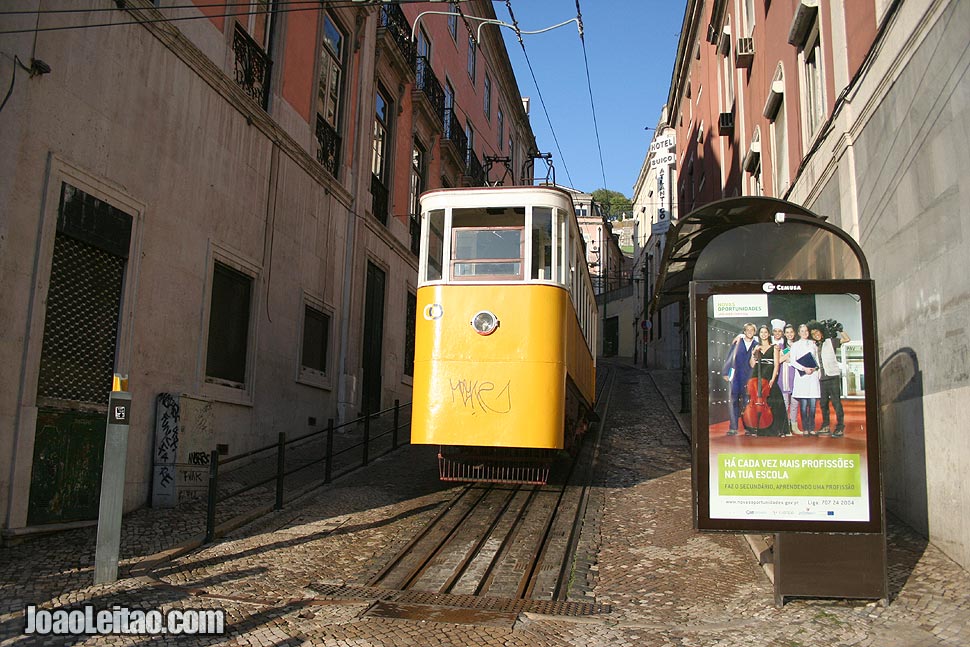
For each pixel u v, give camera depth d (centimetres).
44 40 707
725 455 575
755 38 1636
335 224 1437
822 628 510
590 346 1422
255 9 1145
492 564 670
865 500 560
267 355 1152
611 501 905
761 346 587
